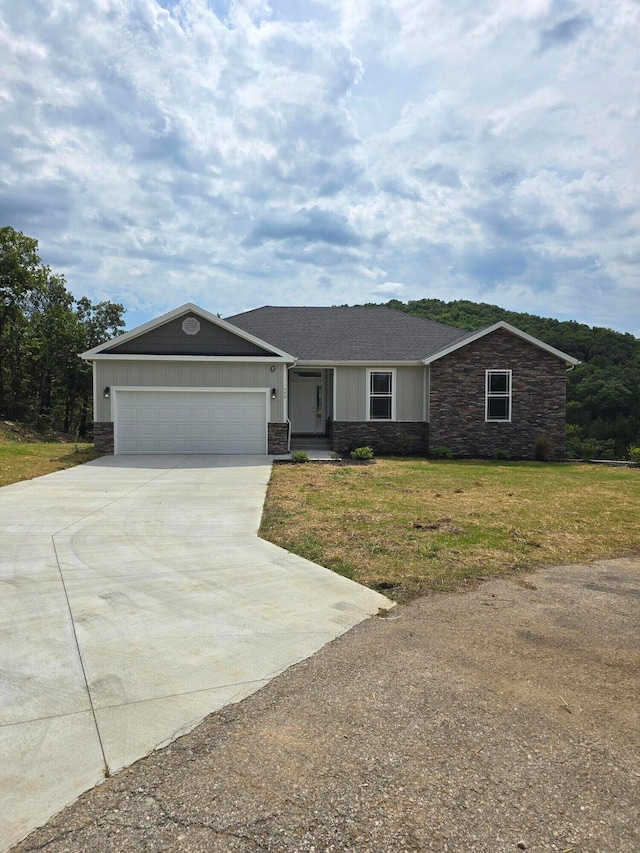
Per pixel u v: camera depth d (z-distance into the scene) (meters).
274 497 9.95
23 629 4.29
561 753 2.78
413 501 9.77
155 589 5.23
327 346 19.23
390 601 5.03
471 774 2.60
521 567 6.10
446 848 2.14
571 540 7.28
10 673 3.60
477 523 8.09
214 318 16.66
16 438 24.97
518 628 4.44
